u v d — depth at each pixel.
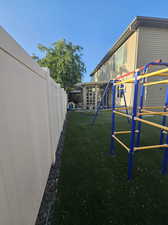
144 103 6.32
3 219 0.65
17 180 0.82
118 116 7.06
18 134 0.86
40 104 1.52
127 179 1.79
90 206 1.36
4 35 0.71
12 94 0.80
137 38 6.00
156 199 1.44
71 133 3.98
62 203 1.41
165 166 1.90
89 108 11.13
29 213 1.00
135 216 1.24
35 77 1.33
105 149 2.79
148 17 5.45
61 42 8.88
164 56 6.28
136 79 1.75
